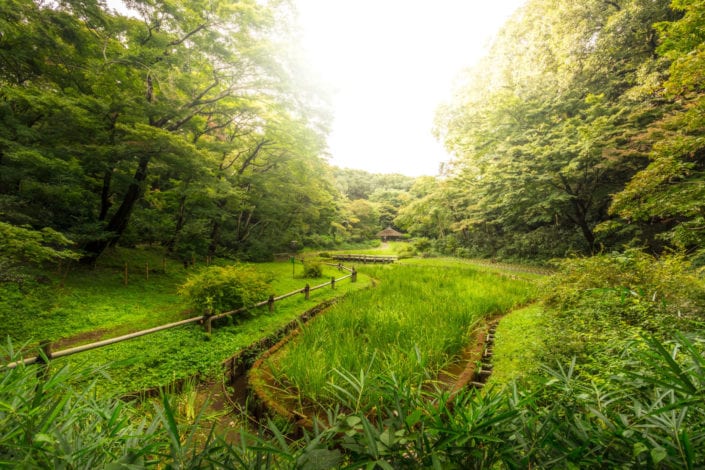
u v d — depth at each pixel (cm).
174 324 489
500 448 91
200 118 1184
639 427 86
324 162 1675
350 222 4112
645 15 1055
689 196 588
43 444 90
